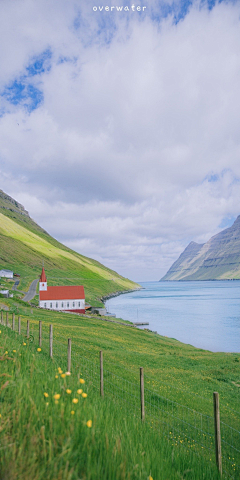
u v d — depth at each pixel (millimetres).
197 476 5812
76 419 4621
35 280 185375
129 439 5223
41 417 4371
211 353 44406
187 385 22625
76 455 3795
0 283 152375
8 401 4785
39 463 3480
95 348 31641
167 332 81438
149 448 5676
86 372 15641
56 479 3266
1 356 6805
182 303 170375
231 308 136250
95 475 3533
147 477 4078
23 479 3162
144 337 57188
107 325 64812
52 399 5012
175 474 5102
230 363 33281
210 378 25906
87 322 62000
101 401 7324
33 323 41188
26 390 5160
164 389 19422
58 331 37875
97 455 4023
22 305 71875
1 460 3346
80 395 6062
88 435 4250
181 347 51594
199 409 16344
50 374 7105
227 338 72688
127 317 114125
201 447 10922
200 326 90938
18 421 4168
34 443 3668
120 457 4199
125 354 31312
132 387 17844
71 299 109250
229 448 11492
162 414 13984
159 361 31094
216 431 6836
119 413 7434
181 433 11750
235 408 18094
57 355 17031
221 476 6461
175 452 6812
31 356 8562
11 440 3760
